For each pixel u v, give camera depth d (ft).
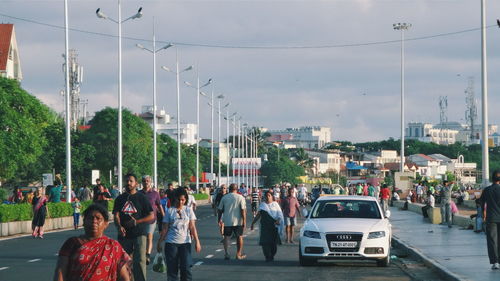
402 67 414.21
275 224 104.58
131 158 442.50
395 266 98.63
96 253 35.63
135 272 69.21
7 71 455.63
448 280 82.02
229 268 94.94
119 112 265.54
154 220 71.61
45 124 294.87
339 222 97.50
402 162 410.72
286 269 94.17
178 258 69.77
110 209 231.30
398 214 254.68
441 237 142.31
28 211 173.88
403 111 411.95
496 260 86.43
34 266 96.94
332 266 98.27
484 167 181.27
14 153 261.65
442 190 180.34
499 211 85.92
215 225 202.18
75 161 423.23
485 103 182.39
